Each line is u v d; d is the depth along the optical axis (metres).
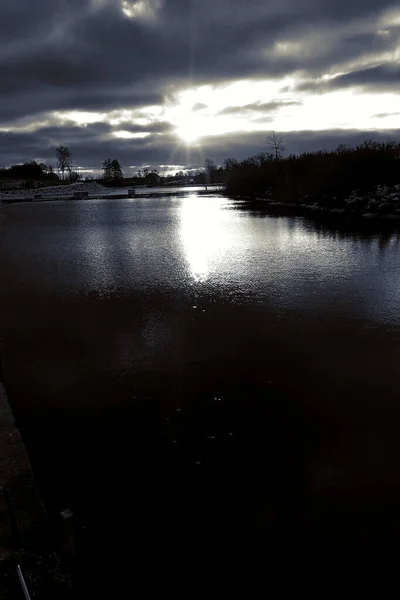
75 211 41.53
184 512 4.23
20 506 3.81
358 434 5.39
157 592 3.45
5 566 3.28
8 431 4.89
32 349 8.03
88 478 4.71
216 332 8.67
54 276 13.85
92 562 3.69
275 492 4.48
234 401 6.16
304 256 16.09
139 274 13.96
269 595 3.43
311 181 38.47
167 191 79.62
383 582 3.52
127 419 5.77
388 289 11.25
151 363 7.36
